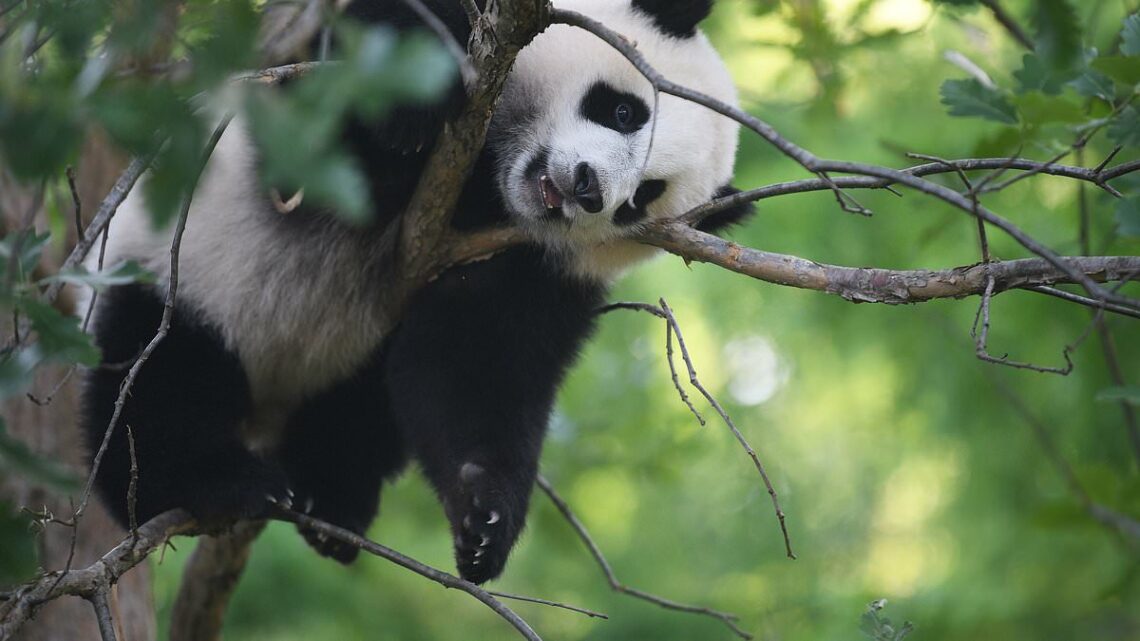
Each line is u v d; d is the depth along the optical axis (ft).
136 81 12.14
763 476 21.13
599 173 28.43
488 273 30.19
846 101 45.68
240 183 28.91
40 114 11.75
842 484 76.18
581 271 31.91
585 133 29.07
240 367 30.91
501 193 29.89
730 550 73.10
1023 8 42.63
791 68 44.24
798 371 70.90
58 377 34.01
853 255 52.37
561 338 32.58
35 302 14.37
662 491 66.90
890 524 75.10
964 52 45.34
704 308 64.18
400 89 11.50
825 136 44.19
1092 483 34.58
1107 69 23.58
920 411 58.44
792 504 75.66
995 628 53.21
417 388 30.40
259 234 29.32
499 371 31.30
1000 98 25.45
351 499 34.24
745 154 50.44
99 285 16.06
